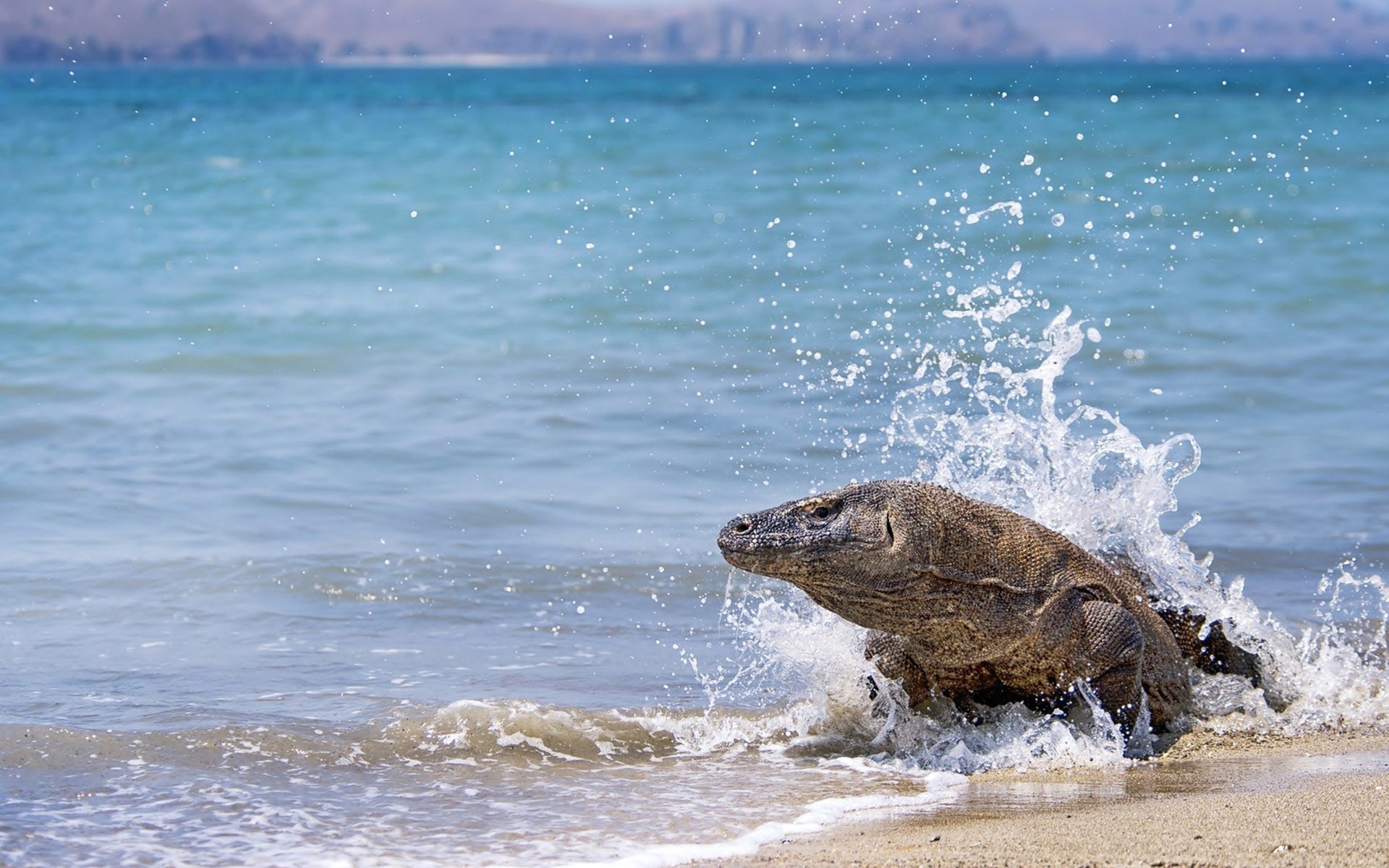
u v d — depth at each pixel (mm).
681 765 8641
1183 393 19141
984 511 9000
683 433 17047
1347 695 10031
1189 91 128875
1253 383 19703
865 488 8750
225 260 30828
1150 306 24828
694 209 37719
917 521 8656
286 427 17703
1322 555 13188
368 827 7414
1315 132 65375
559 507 14461
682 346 21703
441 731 8953
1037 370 11758
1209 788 7762
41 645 10609
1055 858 6480
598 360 21078
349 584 12172
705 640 11078
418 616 11492
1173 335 22625
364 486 15195
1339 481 15414
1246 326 23531
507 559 12859
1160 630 9586
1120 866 6344
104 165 52438
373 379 20328
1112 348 21578
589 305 25172
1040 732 8977
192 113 95250
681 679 10250
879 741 9195
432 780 8203
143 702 9422
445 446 16750
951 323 22938
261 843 7145
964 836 6949
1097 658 8805
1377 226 34031
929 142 58594
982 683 9156
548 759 8695
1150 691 9305
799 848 6902
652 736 9164
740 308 24391
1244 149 55469
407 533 13586
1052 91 129000
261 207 40062
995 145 56969
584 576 12469
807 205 37812
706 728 9312
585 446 16641
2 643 10625
